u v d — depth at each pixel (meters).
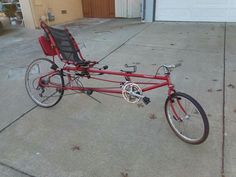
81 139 2.32
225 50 4.62
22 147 2.23
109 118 2.63
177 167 1.94
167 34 6.05
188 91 3.09
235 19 6.90
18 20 7.97
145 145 2.20
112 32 6.58
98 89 2.65
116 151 2.14
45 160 2.07
